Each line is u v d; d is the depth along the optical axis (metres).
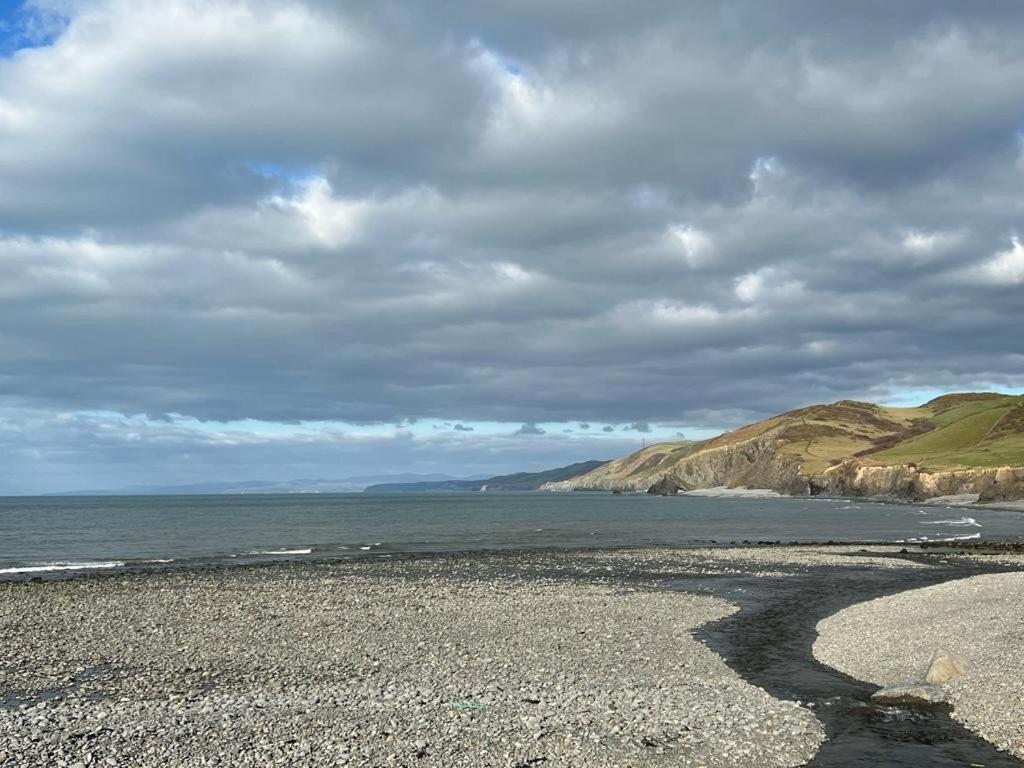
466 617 34.12
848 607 37.50
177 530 106.00
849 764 16.25
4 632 30.36
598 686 22.20
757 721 18.83
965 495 195.75
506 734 17.58
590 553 68.81
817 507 193.12
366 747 16.61
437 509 192.38
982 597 35.78
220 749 16.41
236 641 28.67
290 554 69.38
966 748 17.23
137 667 24.50
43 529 108.06
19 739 16.89
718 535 96.62
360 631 30.73
